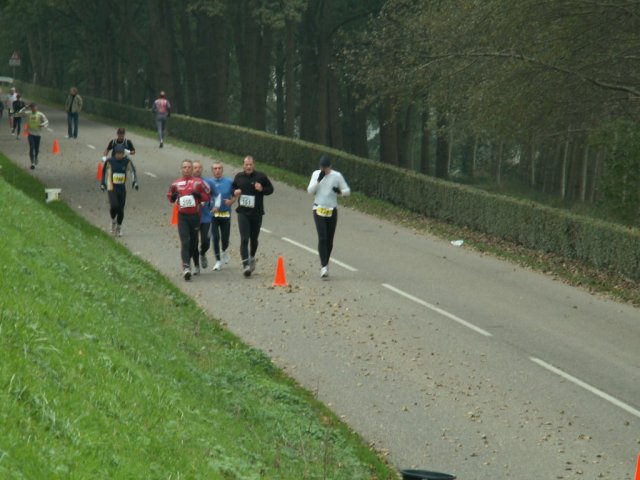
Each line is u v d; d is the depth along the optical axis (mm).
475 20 69375
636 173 71438
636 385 35625
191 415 23125
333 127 153875
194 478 18531
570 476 27438
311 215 71938
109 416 19422
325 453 25453
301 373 36125
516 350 39531
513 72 67875
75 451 16406
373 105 157750
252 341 39969
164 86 145250
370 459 27641
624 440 30359
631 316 45906
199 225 50969
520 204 62781
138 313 35531
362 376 35875
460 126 77875
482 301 47812
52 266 33594
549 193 145125
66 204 70312
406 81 81062
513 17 66625
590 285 52125
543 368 37250
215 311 44438
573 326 43594
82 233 55125
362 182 83062
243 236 50812
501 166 162625
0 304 22516
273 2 127625
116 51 180625
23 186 76000
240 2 142875
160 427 20531
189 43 159750
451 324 43250
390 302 46906
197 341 36438
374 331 41781
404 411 32438
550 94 67875
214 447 21391
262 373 35062
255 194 51188
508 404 33281
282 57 178500
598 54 66312
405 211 75562
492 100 68812
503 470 27766
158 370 26703
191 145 116562
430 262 57250
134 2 165500
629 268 53094
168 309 41406
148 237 61094
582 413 32625
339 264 55469
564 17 65438
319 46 140125
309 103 148500
